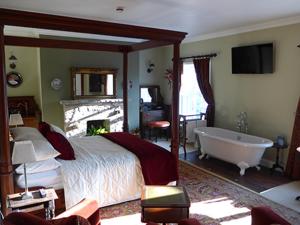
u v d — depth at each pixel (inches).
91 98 248.4
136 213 127.6
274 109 189.9
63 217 85.0
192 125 233.1
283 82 182.4
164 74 300.2
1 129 106.0
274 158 191.0
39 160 112.4
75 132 241.4
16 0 128.6
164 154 142.9
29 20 107.0
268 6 140.7
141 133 281.1
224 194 148.6
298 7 143.2
